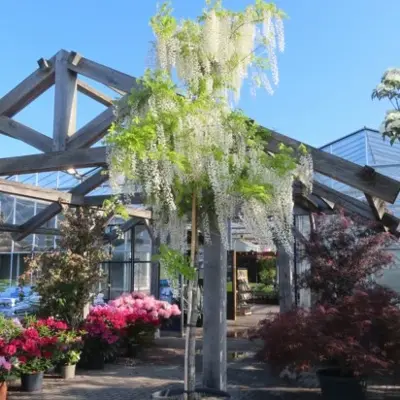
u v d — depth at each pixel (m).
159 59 3.51
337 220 5.79
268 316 5.00
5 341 4.99
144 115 3.37
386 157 9.84
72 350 5.93
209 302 4.44
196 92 3.54
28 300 7.29
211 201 3.60
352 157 10.15
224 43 3.55
